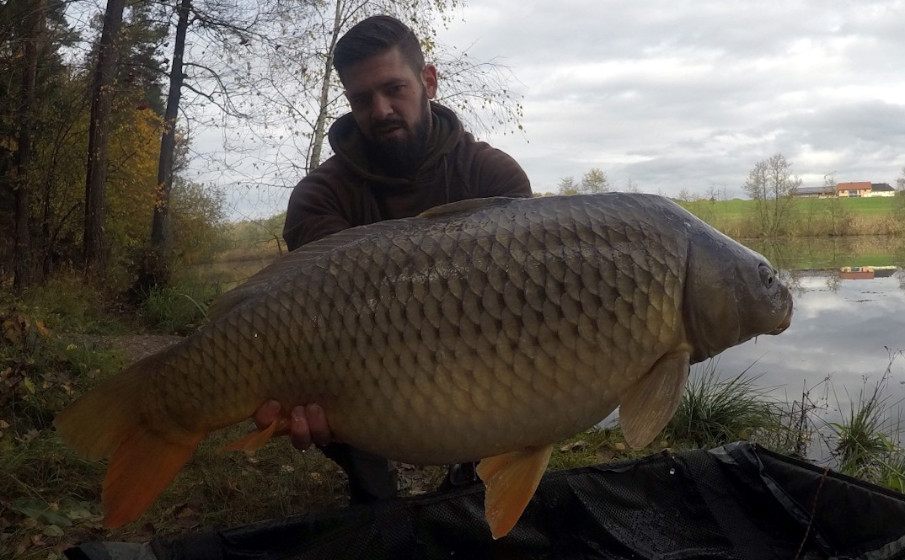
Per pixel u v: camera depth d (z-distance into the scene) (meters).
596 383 1.74
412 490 3.49
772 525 2.55
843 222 32.62
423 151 2.73
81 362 5.49
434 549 2.30
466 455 1.80
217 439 4.00
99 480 3.56
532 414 1.74
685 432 4.48
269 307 1.82
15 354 5.10
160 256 12.05
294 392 1.83
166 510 3.19
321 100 11.92
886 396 5.55
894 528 2.32
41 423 4.36
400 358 1.75
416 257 1.77
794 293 12.40
